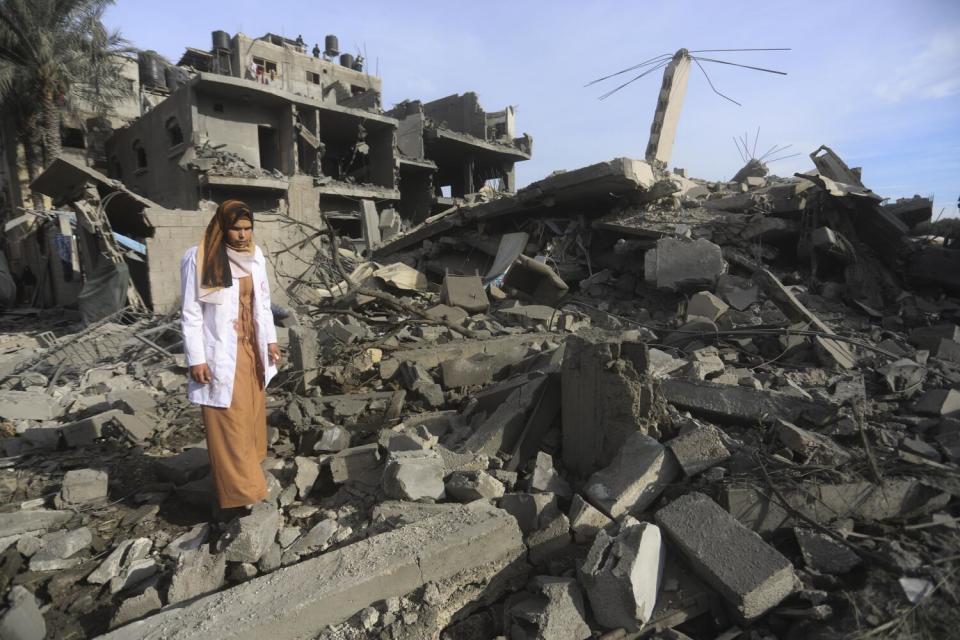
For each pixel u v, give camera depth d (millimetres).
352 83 30234
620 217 12312
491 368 5637
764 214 10594
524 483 3482
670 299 10258
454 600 2537
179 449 4617
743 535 2479
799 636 2211
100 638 2096
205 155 18844
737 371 5332
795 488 2803
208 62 29328
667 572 2545
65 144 24672
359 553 2510
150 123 21500
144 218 11125
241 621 2141
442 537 2596
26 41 17531
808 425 3605
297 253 13570
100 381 7230
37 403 5754
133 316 10672
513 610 2416
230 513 3252
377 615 2344
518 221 14789
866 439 3215
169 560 2980
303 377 5461
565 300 11133
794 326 6648
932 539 2508
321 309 8477
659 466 3057
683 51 16031
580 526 2824
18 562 2998
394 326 7305
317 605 2252
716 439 3141
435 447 3701
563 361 3719
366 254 17391
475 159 32500
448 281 9172
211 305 2990
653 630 2314
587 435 3566
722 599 2414
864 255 9930
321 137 26578
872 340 7145
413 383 5445
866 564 2420
